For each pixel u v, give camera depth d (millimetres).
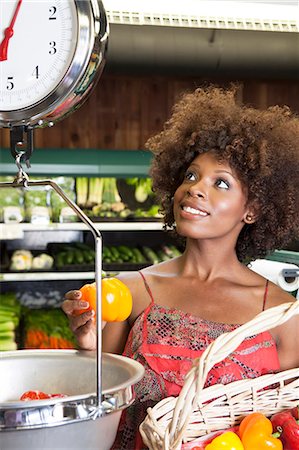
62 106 996
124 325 1530
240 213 1467
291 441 1248
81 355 1080
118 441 1377
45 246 3814
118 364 1018
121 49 3148
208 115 1528
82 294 1204
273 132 1517
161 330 1418
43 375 1078
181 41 3172
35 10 983
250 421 1257
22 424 787
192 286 1484
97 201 3600
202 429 1271
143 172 3633
